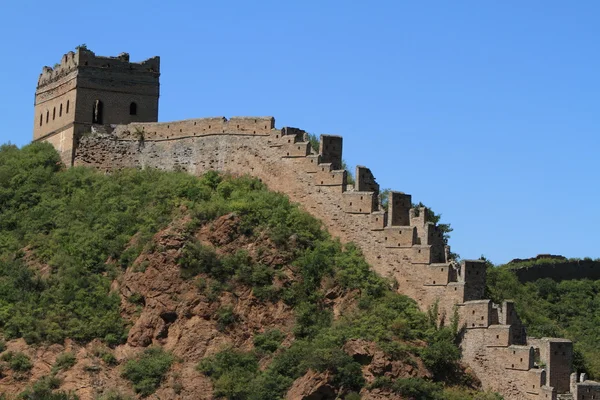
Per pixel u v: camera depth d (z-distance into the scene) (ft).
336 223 382.83
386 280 369.30
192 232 381.60
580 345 405.80
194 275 371.76
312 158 391.65
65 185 418.31
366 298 363.56
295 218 384.68
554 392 332.60
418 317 357.20
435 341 351.05
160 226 389.80
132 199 406.41
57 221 403.34
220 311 364.58
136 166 423.64
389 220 375.45
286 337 359.87
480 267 359.87
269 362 353.31
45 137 444.14
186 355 358.23
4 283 381.19
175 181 407.23
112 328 368.27
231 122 411.75
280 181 397.39
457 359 348.18
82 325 368.48
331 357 339.98
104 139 427.74
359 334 350.23
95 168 426.10
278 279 370.53
